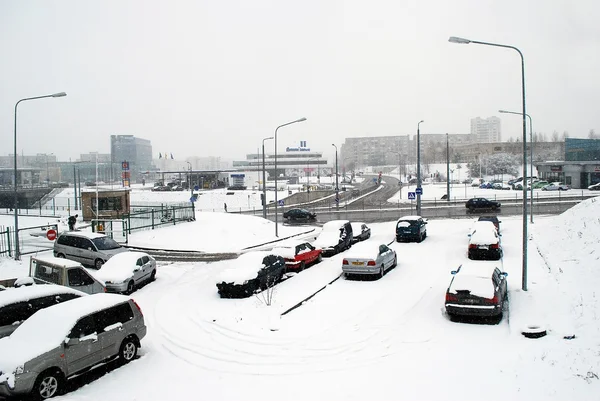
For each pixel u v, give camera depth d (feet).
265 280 64.18
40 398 32.71
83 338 36.09
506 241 96.17
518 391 31.58
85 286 58.18
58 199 269.03
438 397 31.55
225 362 39.73
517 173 359.46
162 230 117.19
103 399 33.01
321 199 252.01
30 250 96.78
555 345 39.29
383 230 125.59
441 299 57.11
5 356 32.76
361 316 51.13
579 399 29.45
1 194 248.73
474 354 39.40
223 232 115.34
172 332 47.42
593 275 56.34
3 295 41.63
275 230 125.49
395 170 584.81
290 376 36.40
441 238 106.73
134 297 62.03
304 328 47.55
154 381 36.19
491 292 47.50
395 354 40.32
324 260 87.56
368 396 32.24
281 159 569.23
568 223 90.27
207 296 61.36
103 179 604.08
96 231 105.09
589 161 256.52
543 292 55.62
